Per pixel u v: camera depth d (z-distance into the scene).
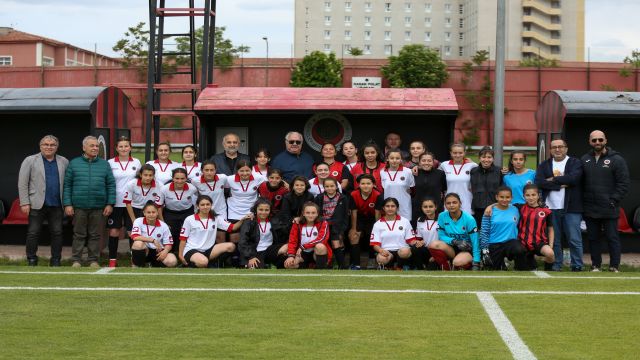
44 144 11.40
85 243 11.83
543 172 11.27
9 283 9.23
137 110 41.66
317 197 11.25
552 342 6.59
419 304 8.05
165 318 7.41
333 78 44.44
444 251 10.88
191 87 15.08
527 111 43.16
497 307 7.91
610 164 11.03
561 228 11.35
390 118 14.12
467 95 43.97
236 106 13.34
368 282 9.36
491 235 10.82
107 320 7.32
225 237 11.70
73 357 6.10
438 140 14.16
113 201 11.66
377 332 6.89
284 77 44.50
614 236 11.12
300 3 148.25
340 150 14.16
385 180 11.64
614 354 6.23
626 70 43.12
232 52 44.41
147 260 11.26
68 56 65.56
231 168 12.25
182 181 11.48
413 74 44.44
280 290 8.80
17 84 43.66
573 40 125.31
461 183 11.71
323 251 10.91
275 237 11.26
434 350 6.33
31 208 11.45
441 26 147.62
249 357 6.11
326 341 6.59
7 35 64.25
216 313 7.62
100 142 13.43
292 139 12.42
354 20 148.50
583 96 13.33
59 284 9.17
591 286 9.12
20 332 6.87
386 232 11.12
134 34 43.31
